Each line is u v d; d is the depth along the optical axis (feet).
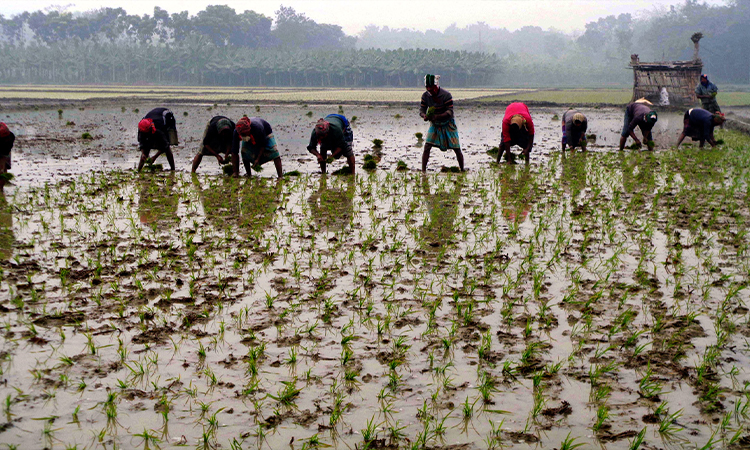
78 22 446.60
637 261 22.36
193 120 93.56
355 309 17.79
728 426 12.09
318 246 24.26
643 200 33.12
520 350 15.31
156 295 18.66
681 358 14.89
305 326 16.60
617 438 11.75
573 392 13.41
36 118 95.81
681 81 124.47
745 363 14.62
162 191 35.53
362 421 12.29
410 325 16.78
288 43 520.42
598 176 41.06
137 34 453.17
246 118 38.96
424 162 44.24
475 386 13.64
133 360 14.58
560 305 18.16
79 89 249.96
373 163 45.09
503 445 11.51
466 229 26.81
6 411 12.32
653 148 57.16
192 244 23.93
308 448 11.35
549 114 110.52
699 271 21.18
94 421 12.12
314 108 126.41
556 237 25.62
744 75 363.97
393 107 132.16
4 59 385.70
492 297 18.75
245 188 36.86
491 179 40.57
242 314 17.34
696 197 33.94
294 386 13.55
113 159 50.06
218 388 13.42
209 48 386.93
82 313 17.15
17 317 16.80
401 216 29.55
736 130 77.87
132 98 151.53
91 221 27.73
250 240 24.95
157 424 12.05
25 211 29.55
